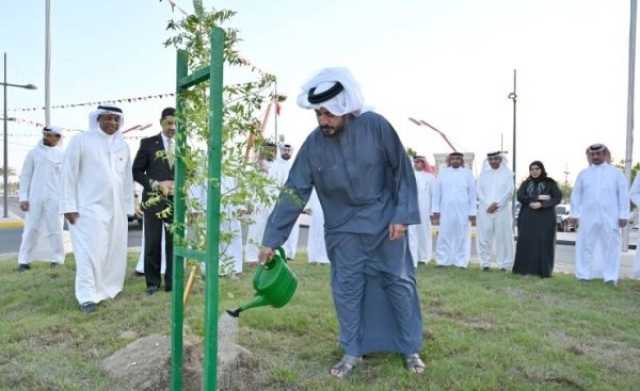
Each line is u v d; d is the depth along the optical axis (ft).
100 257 16.85
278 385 11.10
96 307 16.75
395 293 11.96
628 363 12.78
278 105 10.43
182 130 9.48
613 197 25.17
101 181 17.02
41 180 25.21
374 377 11.64
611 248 24.93
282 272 10.69
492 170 29.45
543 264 25.96
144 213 19.15
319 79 10.89
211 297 8.39
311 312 16.10
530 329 15.24
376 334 12.50
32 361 12.12
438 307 17.88
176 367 10.00
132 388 10.76
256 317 15.30
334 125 10.95
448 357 12.76
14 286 20.12
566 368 12.04
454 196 29.86
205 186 9.26
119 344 13.11
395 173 11.70
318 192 11.96
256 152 9.90
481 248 29.35
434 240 50.34
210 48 8.86
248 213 10.53
